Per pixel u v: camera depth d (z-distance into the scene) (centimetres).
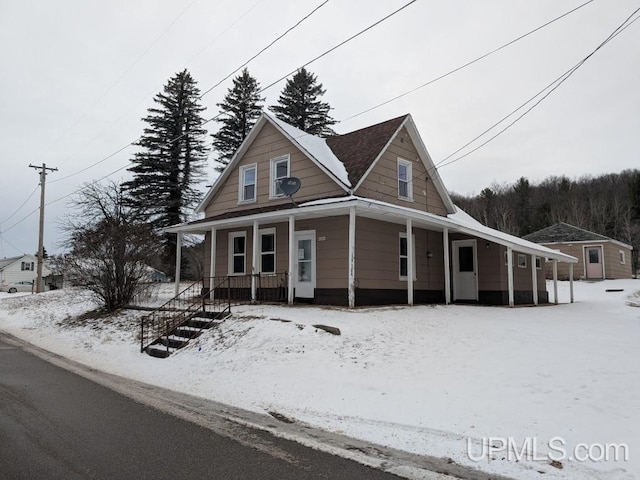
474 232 1622
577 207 6022
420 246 1733
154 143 3503
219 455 484
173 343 1106
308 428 586
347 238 1430
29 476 419
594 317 1412
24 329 1711
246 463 463
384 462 470
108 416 624
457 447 501
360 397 684
